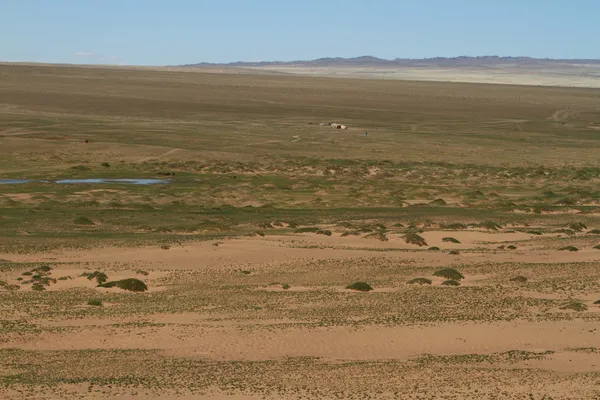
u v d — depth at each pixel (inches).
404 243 2733.8
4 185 3907.5
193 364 1387.8
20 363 1373.0
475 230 3068.4
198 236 2785.4
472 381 1289.4
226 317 1749.5
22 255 2386.8
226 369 1353.3
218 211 3420.3
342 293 2005.4
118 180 4249.5
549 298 1977.1
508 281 2171.5
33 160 4776.1
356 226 3073.3
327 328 1643.7
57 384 1238.9
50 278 2073.1
